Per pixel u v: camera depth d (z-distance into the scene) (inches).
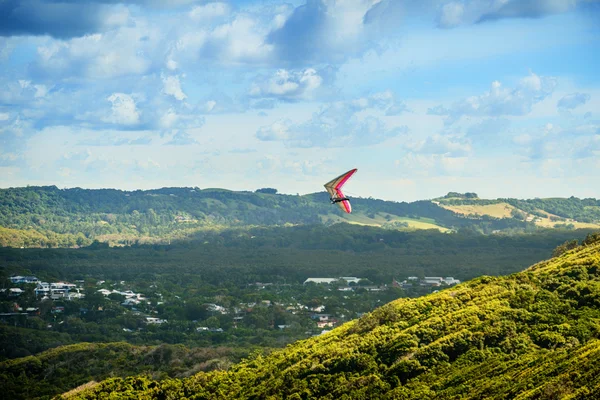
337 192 3481.8
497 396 3838.6
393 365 4547.2
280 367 5290.4
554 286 5182.1
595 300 4790.8
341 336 5467.5
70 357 7367.1
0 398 6501.0
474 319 4778.5
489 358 4372.5
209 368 6643.7
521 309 4822.8
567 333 4461.1
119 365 7185.0
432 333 4763.8
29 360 7283.5
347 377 4697.3
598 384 3511.3
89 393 5634.8
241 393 5132.9
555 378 3725.4
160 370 6983.3
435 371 4416.8
